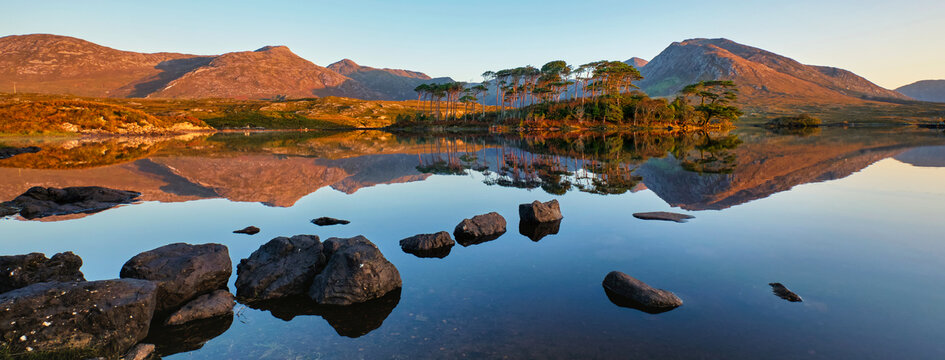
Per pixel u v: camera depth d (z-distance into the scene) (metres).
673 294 9.12
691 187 24.14
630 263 11.52
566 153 49.53
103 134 102.94
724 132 102.50
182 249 10.87
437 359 7.14
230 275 10.86
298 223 16.73
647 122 112.56
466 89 155.88
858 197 19.88
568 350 7.30
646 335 7.71
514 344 7.54
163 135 105.25
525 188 25.30
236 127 149.00
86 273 11.33
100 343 7.61
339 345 7.73
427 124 141.00
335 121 174.00
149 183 27.03
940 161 33.16
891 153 40.25
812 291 9.32
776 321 8.05
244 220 17.22
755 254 11.92
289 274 10.28
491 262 11.91
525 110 129.62
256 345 7.84
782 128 125.56
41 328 7.36
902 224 14.79
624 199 21.08
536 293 9.72
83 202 20.28
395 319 8.65
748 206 18.50
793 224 15.13
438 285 10.34
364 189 25.30
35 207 18.27
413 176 31.08
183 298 9.59
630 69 128.38
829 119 181.38
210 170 33.88
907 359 6.70
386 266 10.25
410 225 16.48
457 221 17.11
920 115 191.12
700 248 12.62
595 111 116.50
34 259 9.79
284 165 37.94
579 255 12.34
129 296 8.16
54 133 96.12
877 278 9.94
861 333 7.50
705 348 7.24
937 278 9.84
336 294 9.52
